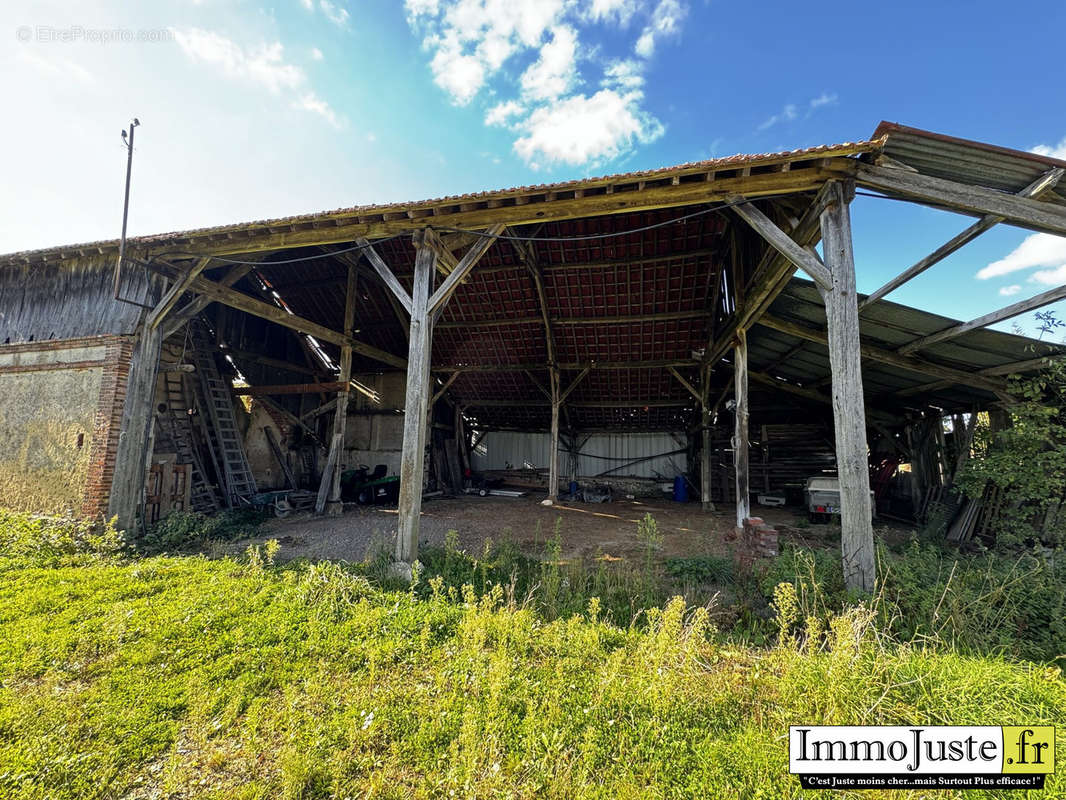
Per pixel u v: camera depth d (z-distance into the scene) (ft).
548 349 35.40
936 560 13.82
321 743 6.79
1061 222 11.23
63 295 22.41
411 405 16.03
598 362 36.50
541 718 7.39
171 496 23.17
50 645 9.37
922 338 18.89
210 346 30.76
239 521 25.29
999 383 19.54
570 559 18.49
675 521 29.27
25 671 8.55
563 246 27.30
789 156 12.28
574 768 6.39
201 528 20.93
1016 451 16.58
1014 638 9.54
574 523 27.68
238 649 9.55
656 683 8.05
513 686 8.26
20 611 11.00
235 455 30.37
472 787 5.94
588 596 13.74
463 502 36.86
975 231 12.13
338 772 6.27
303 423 39.01
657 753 6.66
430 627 10.61
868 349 21.20
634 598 13.51
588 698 8.02
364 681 8.59
